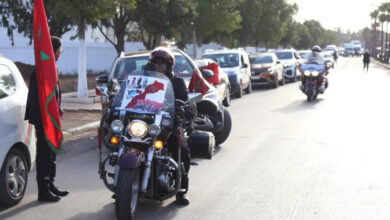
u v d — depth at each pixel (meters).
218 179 7.70
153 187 5.74
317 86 18.91
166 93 5.78
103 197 6.78
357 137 11.09
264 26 54.00
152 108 5.58
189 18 25.44
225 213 6.08
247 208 6.27
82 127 12.42
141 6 24.16
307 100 19.02
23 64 32.09
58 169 8.45
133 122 5.30
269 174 7.97
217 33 42.81
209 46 48.72
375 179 7.58
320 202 6.49
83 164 8.82
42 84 6.29
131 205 5.35
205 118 8.23
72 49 35.66
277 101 19.19
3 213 6.09
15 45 37.22
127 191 5.18
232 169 8.34
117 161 5.53
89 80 29.66
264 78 25.52
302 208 6.25
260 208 6.27
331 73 39.53
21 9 30.77
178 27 25.47
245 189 7.13
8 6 30.97
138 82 5.77
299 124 13.15
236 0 35.66
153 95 5.67
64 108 16.14
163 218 5.89
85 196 6.83
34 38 6.32
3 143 6.05
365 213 6.04
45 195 6.58
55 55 6.68
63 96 18.36
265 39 56.12
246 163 8.77
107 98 9.04
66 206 6.38
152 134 5.36
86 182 7.59
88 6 16.80
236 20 34.34
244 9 43.97
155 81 5.75
